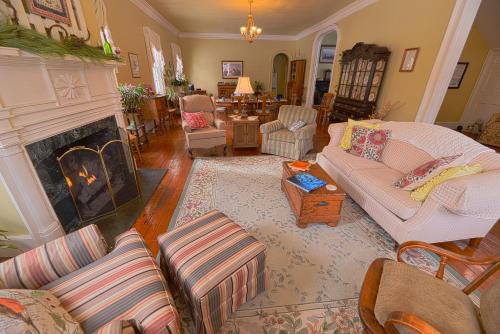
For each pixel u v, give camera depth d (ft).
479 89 16.85
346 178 7.85
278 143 11.94
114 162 8.02
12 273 3.09
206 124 12.32
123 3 12.41
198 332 3.71
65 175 5.96
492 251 5.91
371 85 13.11
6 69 4.14
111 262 3.49
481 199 4.33
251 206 7.70
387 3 12.13
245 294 4.07
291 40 27.22
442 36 9.06
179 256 3.80
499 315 2.58
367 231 6.57
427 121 9.96
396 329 2.59
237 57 27.40
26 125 4.59
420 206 5.30
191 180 9.50
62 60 5.21
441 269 3.55
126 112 11.64
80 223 6.56
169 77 21.13
